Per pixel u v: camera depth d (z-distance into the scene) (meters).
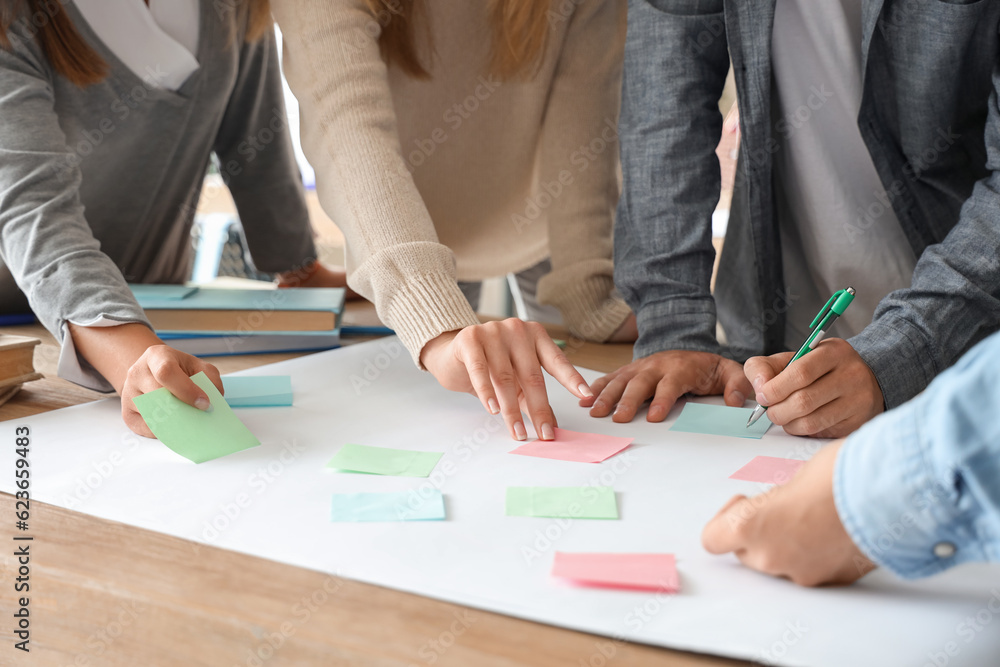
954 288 0.67
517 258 1.33
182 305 0.93
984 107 0.82
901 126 0.83
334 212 0.85
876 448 0.33
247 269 2.37
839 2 0.84
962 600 0.38
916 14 0.75
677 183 0.87
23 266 0.75
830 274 0.97
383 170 0.81
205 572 0.40
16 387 0.74
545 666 0.32
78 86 0.97
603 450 0.61
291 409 0.72
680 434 0.66
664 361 0.79
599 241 1.12
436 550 0.43
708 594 0.38
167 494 0.50
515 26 1.01
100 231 1.17
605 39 1.09
